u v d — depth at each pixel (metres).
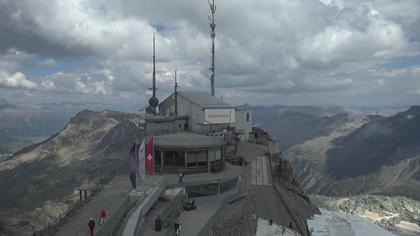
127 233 41.00
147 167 64.06
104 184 59.03
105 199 50.84
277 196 84.00
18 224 75.12
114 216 43.78
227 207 63.81
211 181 62.97
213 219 54.44
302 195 104.50
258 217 72.81
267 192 82.62
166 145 66.19
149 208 49.78
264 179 87.88
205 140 67.94
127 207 47.62
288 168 102.88
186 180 62.09
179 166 66.38
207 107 95.31
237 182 70.81
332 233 87.44
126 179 62.50
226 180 64.81
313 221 91.25
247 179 83.38
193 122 97.00
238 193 68.56
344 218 117.62
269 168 93.06
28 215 93.62
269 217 75.00
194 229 49.31
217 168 69.88
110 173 71.75
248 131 120.94
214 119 97.31
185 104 99.12
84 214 45.03
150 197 50.72
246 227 64.25
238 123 118.00
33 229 72.50
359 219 122.50
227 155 86.69
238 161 86.31
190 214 55.56
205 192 63.47
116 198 51.28
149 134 88.56
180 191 58.12
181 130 96.12
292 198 93.88
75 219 43.47
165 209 48.88
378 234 109.00
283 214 79.38
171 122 92.94
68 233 39.53
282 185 96.25
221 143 70.56
